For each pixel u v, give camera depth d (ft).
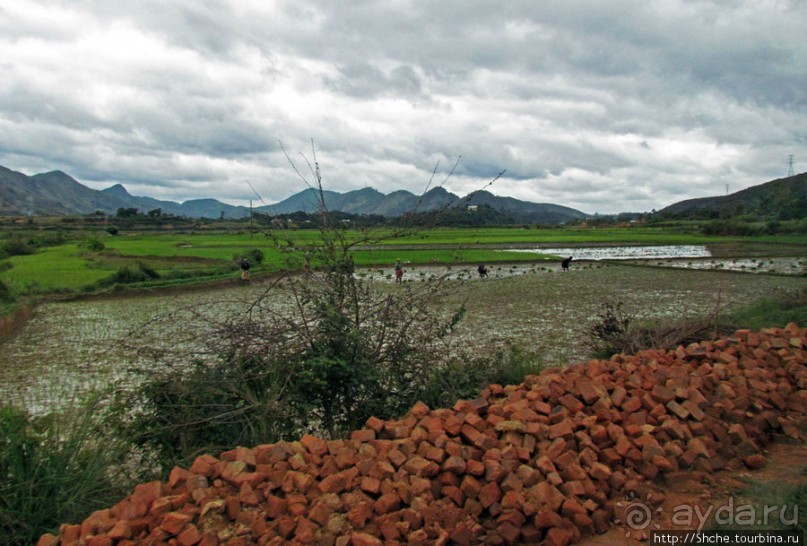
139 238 211.82
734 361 18.56
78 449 14.05
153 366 19.63
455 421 13.58
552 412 14.73
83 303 70.79
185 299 69.41
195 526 10.32
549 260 135.03
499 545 11.15
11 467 12.71
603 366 17.99
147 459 15.76
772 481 12.95
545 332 46.34
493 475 12.06
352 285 17.67
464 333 45.75
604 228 335.06
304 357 16.55
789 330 21.81
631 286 83.71
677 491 12.98
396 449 12.62
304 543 10.38
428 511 11.14
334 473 11.95
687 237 229.66
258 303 18.11
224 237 220.64
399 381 17.69
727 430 14.99
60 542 10.53
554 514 11.26
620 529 11.68
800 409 16.57
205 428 15.51
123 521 10.41
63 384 32.37
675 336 30.09
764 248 175.83
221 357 16.69
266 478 11.73
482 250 164.66
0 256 131.23
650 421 15.01
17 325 54.85
